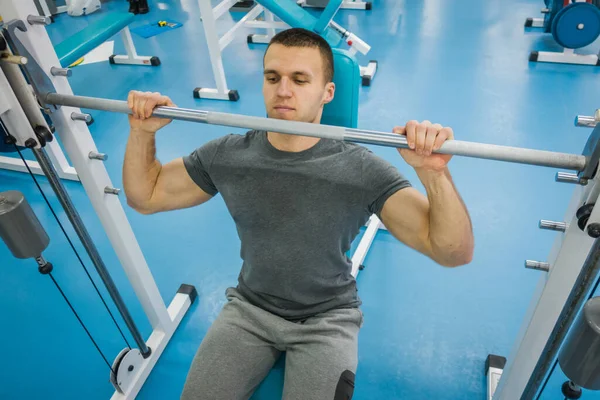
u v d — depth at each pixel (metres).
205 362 1.08
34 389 1.62
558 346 0.94
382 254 2.01
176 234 2.20
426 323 1.73
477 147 0.81
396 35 3.82
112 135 2.87
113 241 1.40
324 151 1.06
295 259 1.06
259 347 1.12
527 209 2.14
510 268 1.90
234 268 2.01
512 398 1.23
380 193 1.02
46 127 1.08
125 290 1.96
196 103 3.14
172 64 3.66
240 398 1.08
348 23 4.09
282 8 2.64
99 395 1.60
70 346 1.75
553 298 0.99
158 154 2.68
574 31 3.05
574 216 0.86
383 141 0.84
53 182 1.14
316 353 1.05
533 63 3.28
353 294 1.17
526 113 2.77
